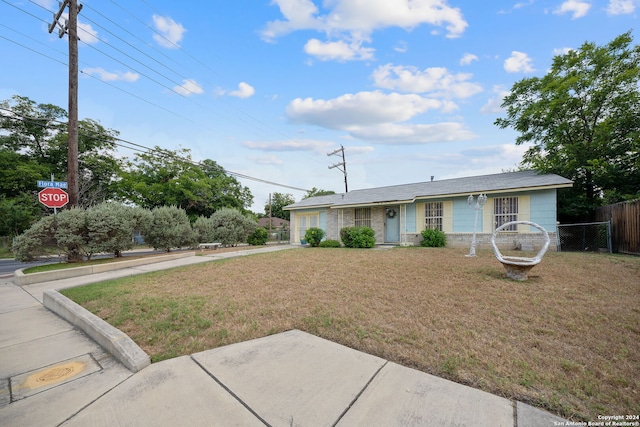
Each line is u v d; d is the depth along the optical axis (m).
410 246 13.32
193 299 5.11
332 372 2.68
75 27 9.94
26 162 23.97
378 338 3.37
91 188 24.84
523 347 3.10
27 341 3.72
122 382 2.64
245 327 3.84
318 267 7.75
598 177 12.37
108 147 26.91
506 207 11.86
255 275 7.00
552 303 4.41
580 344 3.16
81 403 2.35
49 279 7.93
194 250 14.91
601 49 12.64
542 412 2.11
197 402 2.29
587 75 12.93
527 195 11.45
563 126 13.45
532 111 14.05
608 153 12.34
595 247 11.41
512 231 11.62
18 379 2.77
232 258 10.45
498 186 11.99
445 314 4.06
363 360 2.90
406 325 3.72
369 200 15.15
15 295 6.45
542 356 2.91
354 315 4.11
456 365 2.75
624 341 3.20
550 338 3.31
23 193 21.95
